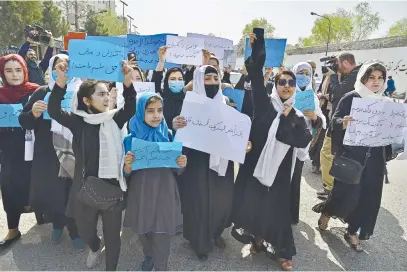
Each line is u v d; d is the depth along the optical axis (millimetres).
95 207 2262
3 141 2842
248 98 3529
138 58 4160
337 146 2959
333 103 4402
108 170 2297
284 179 2633
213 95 2725
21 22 21922
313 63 5164
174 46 3648
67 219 2812
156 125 2445
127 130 2658
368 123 2758
